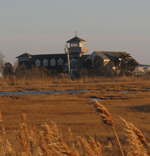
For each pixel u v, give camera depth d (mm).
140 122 54094
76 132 46344
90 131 46281
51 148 11805
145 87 180125
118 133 43062
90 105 88062
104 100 106938
